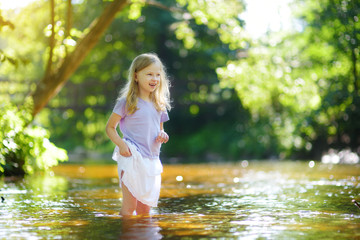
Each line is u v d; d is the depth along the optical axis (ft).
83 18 68.33
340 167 42.68
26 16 39.65
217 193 20.62
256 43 49.47
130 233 11.03
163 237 10.55
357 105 51.16
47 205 16.31
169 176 32.09
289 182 26.20
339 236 10.61
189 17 46.98
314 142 67.72
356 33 45.78
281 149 76.84
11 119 27.04
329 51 50.52
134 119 14.75
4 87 73.87
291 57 54.39
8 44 51.24
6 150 24.30
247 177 30.71
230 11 47.83
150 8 89.40
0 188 22.02
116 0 34.12
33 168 31.45
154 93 15.42
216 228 11.68
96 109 95.30
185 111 108.78
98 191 21.45
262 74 51.24
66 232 11.16
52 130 101.71
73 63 33.68
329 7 47.55
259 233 10.99
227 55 88.89
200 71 100.68
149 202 14.35
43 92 33.06
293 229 11.50
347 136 59.41
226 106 103.30
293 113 60.49
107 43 85.81
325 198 18.21
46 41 57.67
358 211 14.67
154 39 94.94
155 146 14.94
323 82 51.39
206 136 103.60
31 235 10.78
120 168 14.26
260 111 65.98
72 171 37.58
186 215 13.96
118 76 93.71
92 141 105.70
